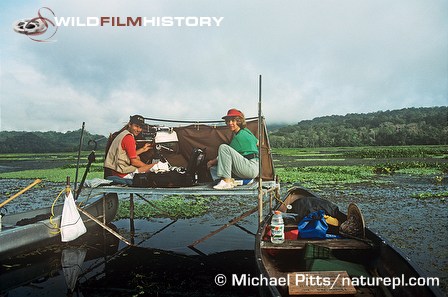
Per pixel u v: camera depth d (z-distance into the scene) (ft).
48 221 25.26
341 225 20.44
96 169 107.55
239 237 27.96
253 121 28.40
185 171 25.82
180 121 29.60
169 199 46.50
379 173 80.64
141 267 21.88
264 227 20.47
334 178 70.03
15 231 22.95
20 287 19.08
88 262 22.86
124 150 26.76
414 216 34.76
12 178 87.45
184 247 25.57
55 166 145.59
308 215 20.84
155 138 28.86
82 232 26.07
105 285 19.22
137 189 24.53
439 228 29.84
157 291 18.33
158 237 28.22
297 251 18.03
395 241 25.98
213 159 29.40
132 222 32.76
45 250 25.36
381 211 37.32
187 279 19.77
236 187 23.77
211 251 24.67
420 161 123.34
